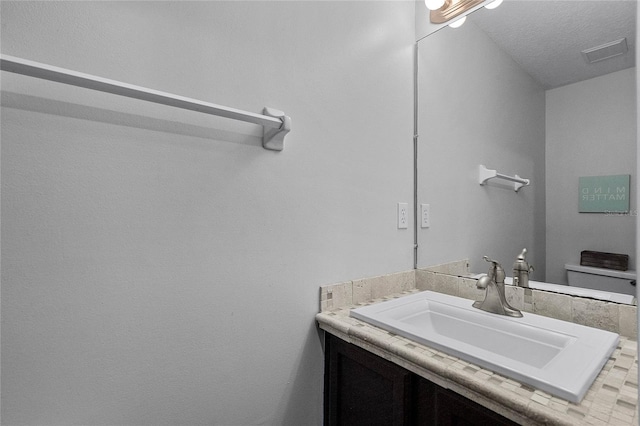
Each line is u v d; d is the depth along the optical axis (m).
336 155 1.19
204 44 0.89
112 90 0.66
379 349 0.90
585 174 1.05
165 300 0.82
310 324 1.12
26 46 0.65
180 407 0.84
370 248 1.31
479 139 1.31
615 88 0.99
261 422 1.00
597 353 0.74
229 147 0.93
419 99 1.51
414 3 1.52
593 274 1.02
